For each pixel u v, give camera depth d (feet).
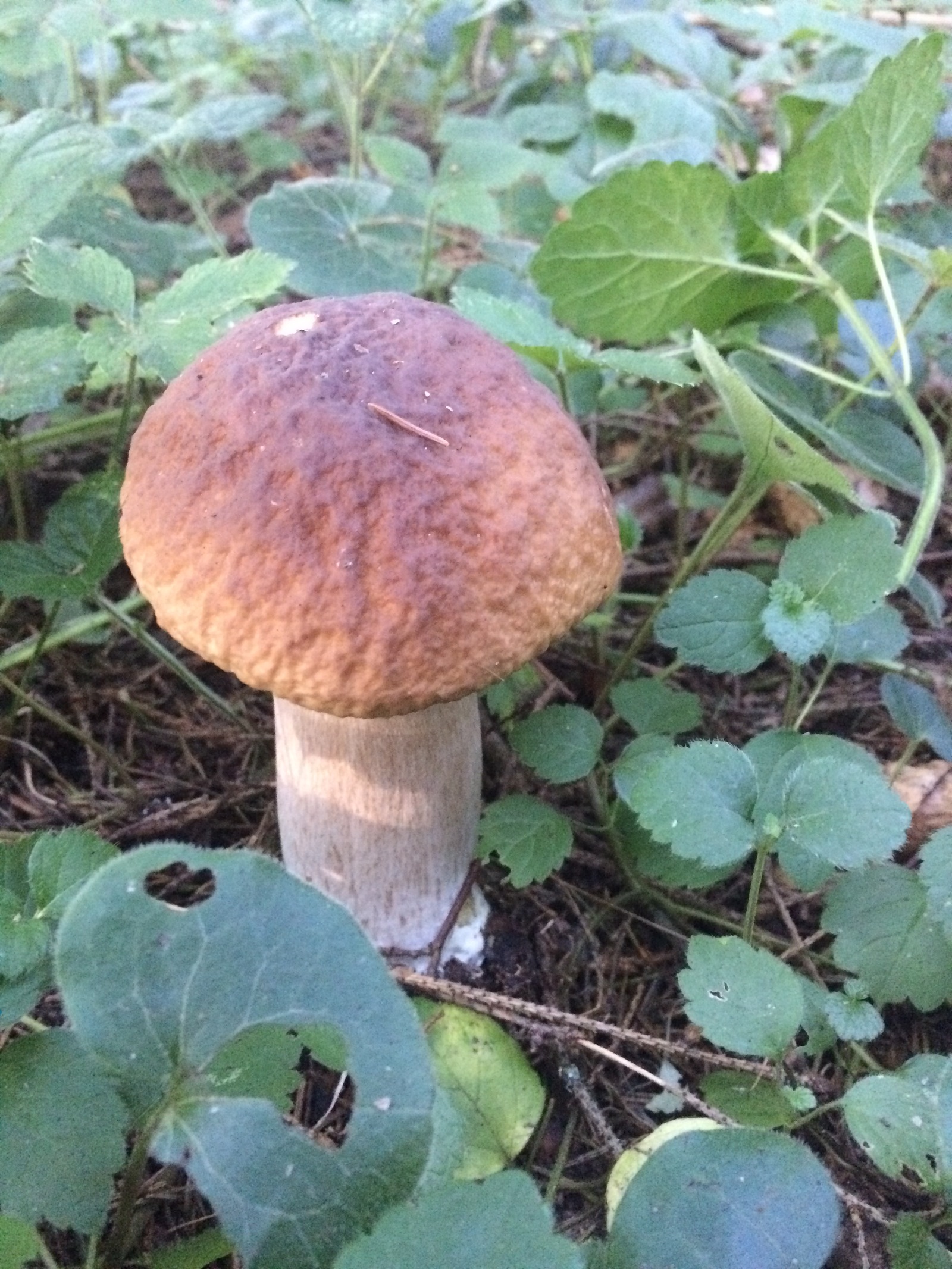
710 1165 0.59
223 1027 0.54
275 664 0.60
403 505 0.59
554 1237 0.49
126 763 1.04
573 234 1.03
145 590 0.64
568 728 0.87
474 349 0.67
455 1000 0.78
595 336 1.18
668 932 0.89
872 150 0.92
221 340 0.69
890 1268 0.65
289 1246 0.51
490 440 0.63
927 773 0.97
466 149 1.37
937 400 1.40
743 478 0.94
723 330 1.17
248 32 1.57
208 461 0.62
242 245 1.71
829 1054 0.81
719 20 1.35
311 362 0.63
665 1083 0.73
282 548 0.59
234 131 1.25
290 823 0.81
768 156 1.74
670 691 0.93
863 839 0.68
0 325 0.98
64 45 1.37
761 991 0.66
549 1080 0.80
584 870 0.95
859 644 0.91
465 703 0.78
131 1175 0.58
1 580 0.87
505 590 0.61
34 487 1.26
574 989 0.88
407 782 0.75
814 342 1.22
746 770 0.74
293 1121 0.72
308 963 0.55
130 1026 0.53
